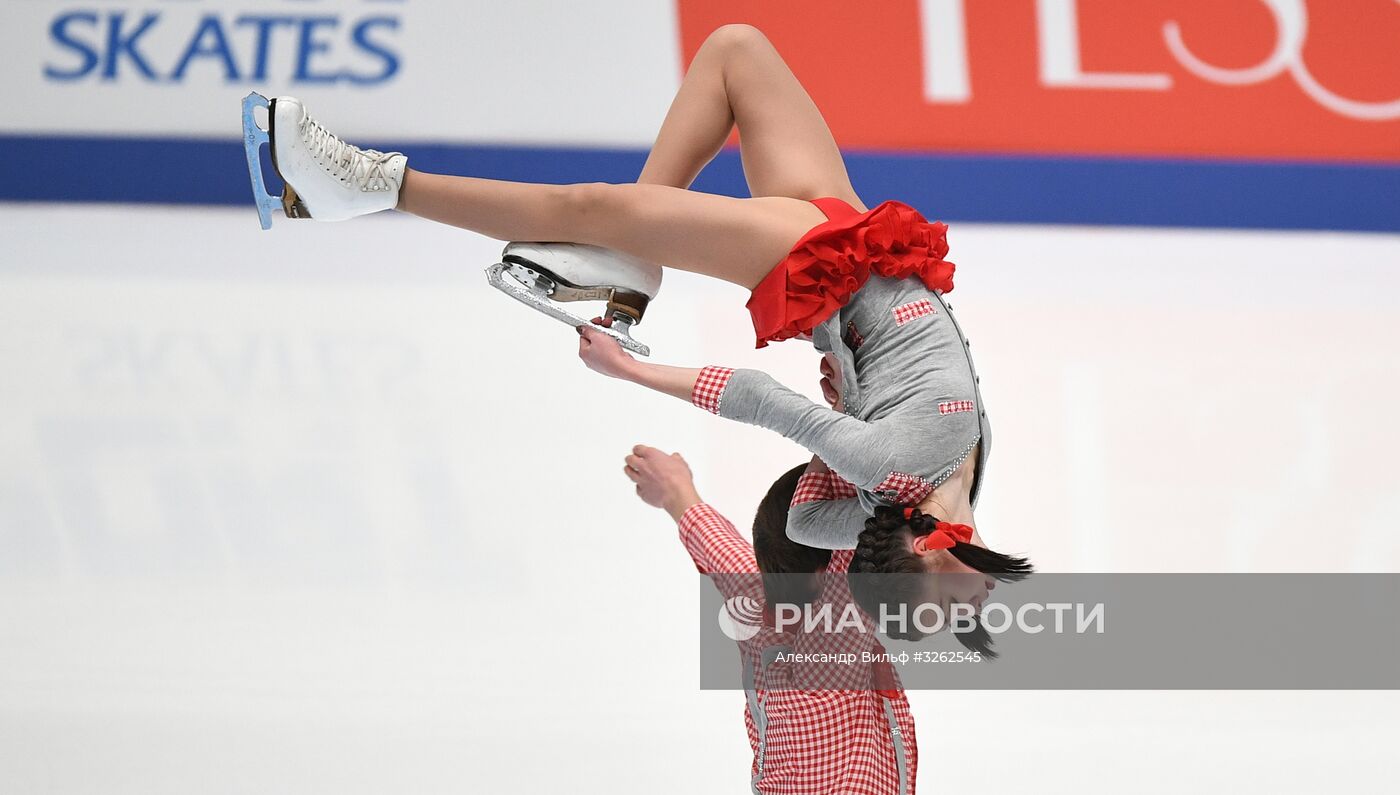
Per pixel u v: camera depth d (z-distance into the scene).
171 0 30.08
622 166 30.48
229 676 12.77
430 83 30.20
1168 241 30.55
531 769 11.59
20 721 11.97
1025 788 11.70
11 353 21.11
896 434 10.10
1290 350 23.44
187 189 30.38
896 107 30.73
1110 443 19.22
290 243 28.19
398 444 18.22
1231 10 30.94
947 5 30.73
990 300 25.72
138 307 23.67
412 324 23.23
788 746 9.23
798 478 10.84
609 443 18.52
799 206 11.60
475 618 13.99
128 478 16.91
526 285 11.71
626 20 30.53
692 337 22.89
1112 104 30.95
